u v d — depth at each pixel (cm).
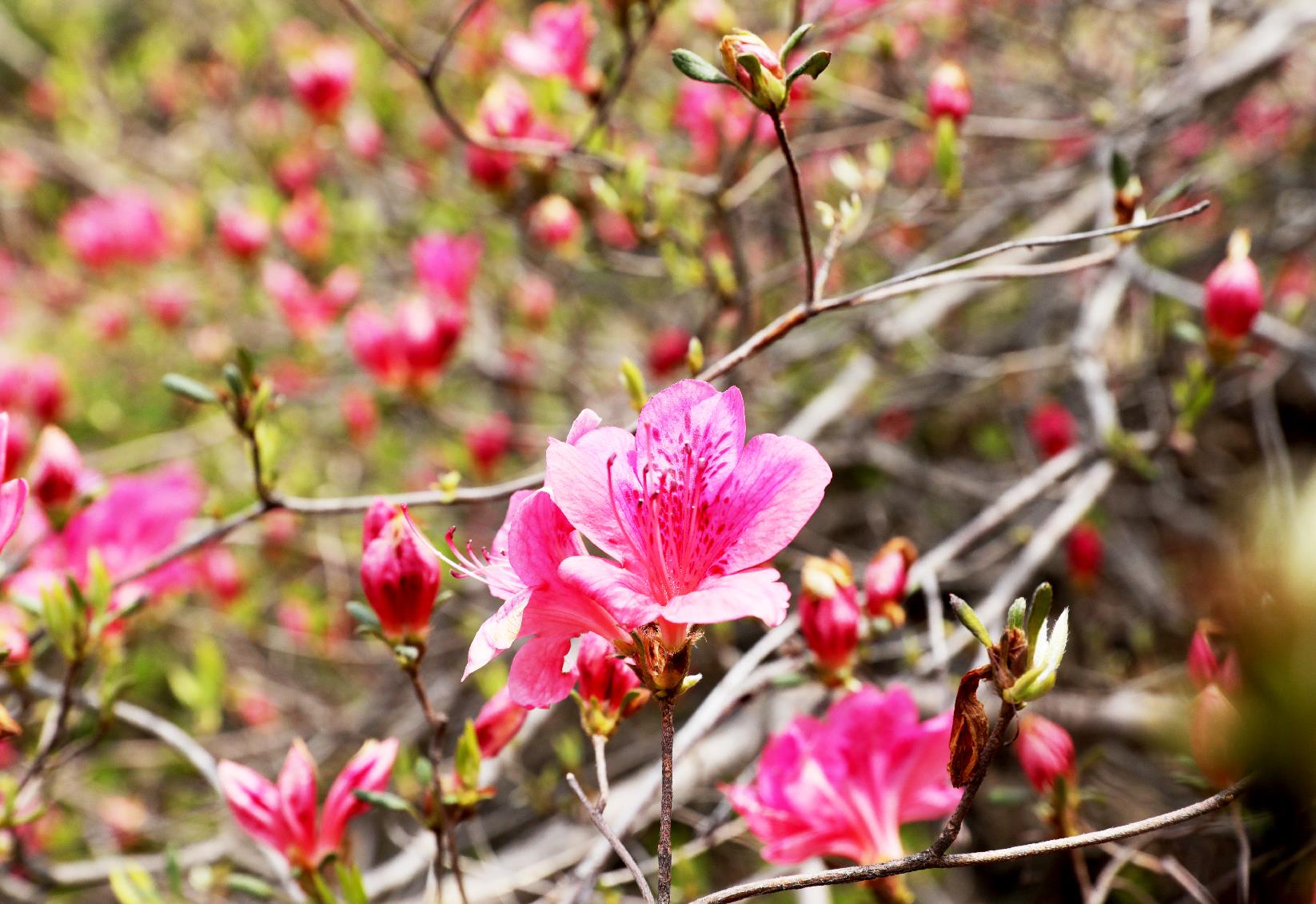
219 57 718
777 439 162
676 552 162
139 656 512
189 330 683
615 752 500
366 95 583
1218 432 638
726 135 439
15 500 188
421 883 441
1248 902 173
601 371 621
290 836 224
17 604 283
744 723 386
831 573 245
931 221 516
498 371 575
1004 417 606
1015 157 651
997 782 500
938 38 591
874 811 219
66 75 704
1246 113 626
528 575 158
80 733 292
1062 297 596
